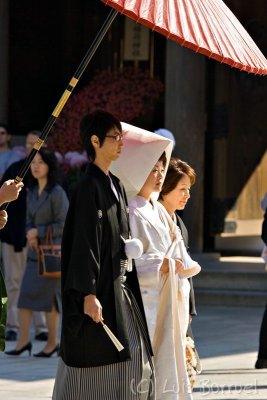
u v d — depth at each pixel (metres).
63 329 7.32
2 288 7.34
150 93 20.78
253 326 15.61
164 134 15.63
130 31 22.50
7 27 19.97
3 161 16.34
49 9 23.42
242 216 21.44
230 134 20.94
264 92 21.12
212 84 20.78
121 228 7.42
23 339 12.98
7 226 14.30
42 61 23.44
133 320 7.49
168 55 19.52
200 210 19.75
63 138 19.73
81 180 7.36
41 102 23.47
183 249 8.29
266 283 18.12
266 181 21.77
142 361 7.44
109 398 7.34
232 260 20.05
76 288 7.09
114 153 7.47
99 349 7.24
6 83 19.98
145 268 7.97
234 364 12.48
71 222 7.28
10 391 10.66
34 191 13.07
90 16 23.33
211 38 6.85
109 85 20.69
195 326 15.53
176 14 6.79
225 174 20.97
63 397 7.37
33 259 12.90
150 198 8.34
